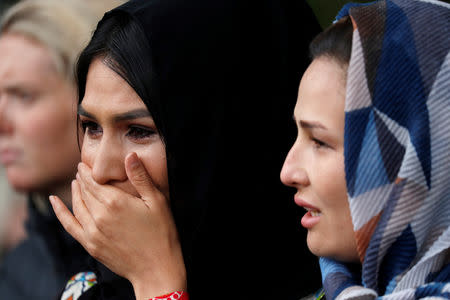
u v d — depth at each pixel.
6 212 11.88
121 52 5.87
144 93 5.84
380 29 4.60
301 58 6.58
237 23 6.23
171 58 5.93
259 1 6.41
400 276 4.63
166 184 6.07
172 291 5.89
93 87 5.98
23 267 10.17
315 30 6.80
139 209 5.96
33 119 9.10
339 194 4.71
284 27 6.47
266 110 6.33
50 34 9.04
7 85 9.11
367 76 4.52
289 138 6.45
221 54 6.11
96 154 6.09
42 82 9.05
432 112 4.45
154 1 6.10
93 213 6.06
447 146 4.46
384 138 4.51
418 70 4.48
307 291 6.45
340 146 4.65
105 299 6.62
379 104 4.50
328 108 4.64
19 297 9.95
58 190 9.50
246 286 6.31
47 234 9.84
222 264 6.24
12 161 9.34
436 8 4.69
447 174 4.50
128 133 6.03
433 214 4.57
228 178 6.15
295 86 6.50
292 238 6.44
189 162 6.04
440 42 4.53
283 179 4.95
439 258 4.60
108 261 6.09
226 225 6.19
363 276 4.66
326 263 5.21
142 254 5.97
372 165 4.54
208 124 6.07
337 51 4.68
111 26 6.05
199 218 6.09
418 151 4.43
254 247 6.32
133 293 6.50
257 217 6.31
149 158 5.98
